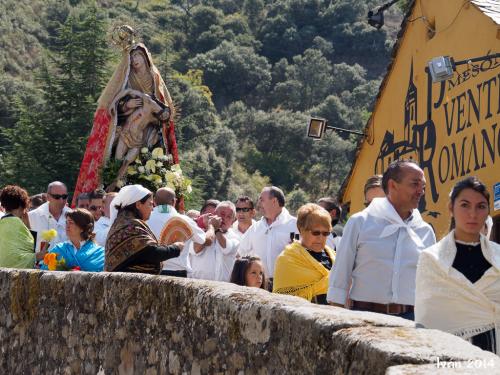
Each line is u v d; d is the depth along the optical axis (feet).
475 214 22.86
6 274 32.96
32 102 233.14
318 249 32.30
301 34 436.76
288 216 41.24
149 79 66.64
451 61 51.52
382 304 28.35
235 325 19.03
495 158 53.52
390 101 70.85
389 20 433.89
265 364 17.66
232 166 308.40
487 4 56.65
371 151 74.43
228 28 447.83
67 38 220.23
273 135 329.72
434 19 63.31
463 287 22.66
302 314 16.35
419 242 28.55
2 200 40.22
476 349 13.34
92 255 36.24
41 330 30.60
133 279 25.02
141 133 65.77
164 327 23.02
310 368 15.74
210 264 39.37
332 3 441.27
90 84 213.46
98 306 27.02
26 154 204.03
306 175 316.40
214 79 398.83
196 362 21.02
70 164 203.41
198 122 321.11
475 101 56.39
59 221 49.08
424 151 64.28
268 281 37.47
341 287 28.58
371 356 13.62
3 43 347.15
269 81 400.47
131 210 32.17
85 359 27.63
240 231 47.50
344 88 393.50
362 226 28.58
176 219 37.86
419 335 14.23
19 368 31.76
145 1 467.52
